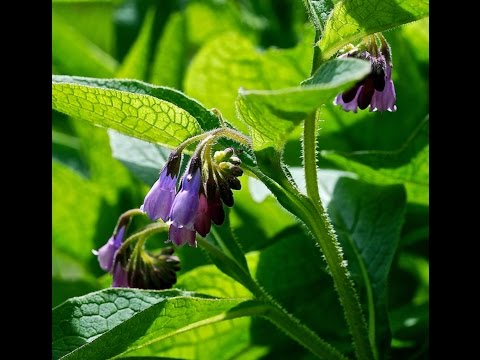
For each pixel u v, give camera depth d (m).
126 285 0.61
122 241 0.62
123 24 0.96
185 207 0.53
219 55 0.75
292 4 0.93
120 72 0.82
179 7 0.95
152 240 0.74
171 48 0.82
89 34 1.07
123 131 0.57
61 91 0.55
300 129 0.74
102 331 0.57
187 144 0.55
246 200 0.74
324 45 0.55
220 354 0.66
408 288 0.74
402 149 0.66
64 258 0.80
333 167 0.75
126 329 0.55
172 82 0.82
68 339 0.57
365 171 0.68
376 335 0.62
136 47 0.81
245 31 0.92
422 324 0.67
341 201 0.68
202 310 0.57
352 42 0.57
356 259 0.66
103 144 0.77
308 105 0.50
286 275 0.69
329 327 0.69
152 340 0.57
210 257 0.62
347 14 0.54
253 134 0.53
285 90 0.49
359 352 0.58
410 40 0.77
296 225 0.73
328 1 0.55
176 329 0.57
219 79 0.76
